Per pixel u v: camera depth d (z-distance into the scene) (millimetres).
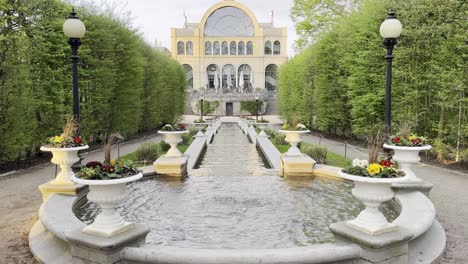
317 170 10016
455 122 13000
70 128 7562
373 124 16562
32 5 13586
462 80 11711
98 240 4273
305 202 7512
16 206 7684
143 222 6316
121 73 20750
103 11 20812
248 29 70125
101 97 18125
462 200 7992
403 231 4570
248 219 6438
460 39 12133
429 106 14125
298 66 31703
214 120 42656
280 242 5375
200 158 14273
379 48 15531
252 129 26969
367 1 18516
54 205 6172
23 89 12867
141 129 28953
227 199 7770
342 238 4645
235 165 12617
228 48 70188
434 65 12938
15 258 5066
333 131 25828
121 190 4566
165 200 7715
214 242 5391
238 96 58344
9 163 13180
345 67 21203
